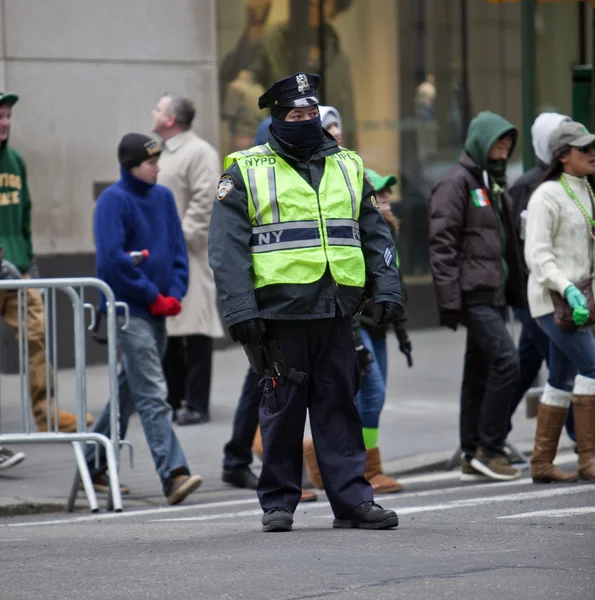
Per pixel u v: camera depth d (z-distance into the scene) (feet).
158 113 120.26
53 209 145.59
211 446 108.68
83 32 146.92
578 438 88.17
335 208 65.67
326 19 169.78
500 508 75.77
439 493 87.45
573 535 63.05
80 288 86.89
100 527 75.20
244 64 161.99
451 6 180.45
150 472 99.76
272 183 65.16
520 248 95.30
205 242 118.42
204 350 117.80
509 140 92.22
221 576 53.62
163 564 56.90
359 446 67.41
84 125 147.33
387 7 175.11
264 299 65.10
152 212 90.79
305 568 54.85
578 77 118.01
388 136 175.42
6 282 86.84
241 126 161.38
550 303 86.69
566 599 48.73
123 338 88.22
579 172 87.20
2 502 86.53
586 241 87.15
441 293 91.09
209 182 118.83
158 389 88.17
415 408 124.47
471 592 49.83
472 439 94.48
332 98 170.19
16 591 52.24
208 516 80.48
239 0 161.48
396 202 175.63
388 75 175.42
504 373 90.94
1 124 102.53
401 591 50.11
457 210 91.09
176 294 92.17
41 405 101.40
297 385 66.08
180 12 152.56
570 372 88.58
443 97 179.93
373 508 66.33
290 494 67.21
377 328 89.71
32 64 144.25
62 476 96.78
